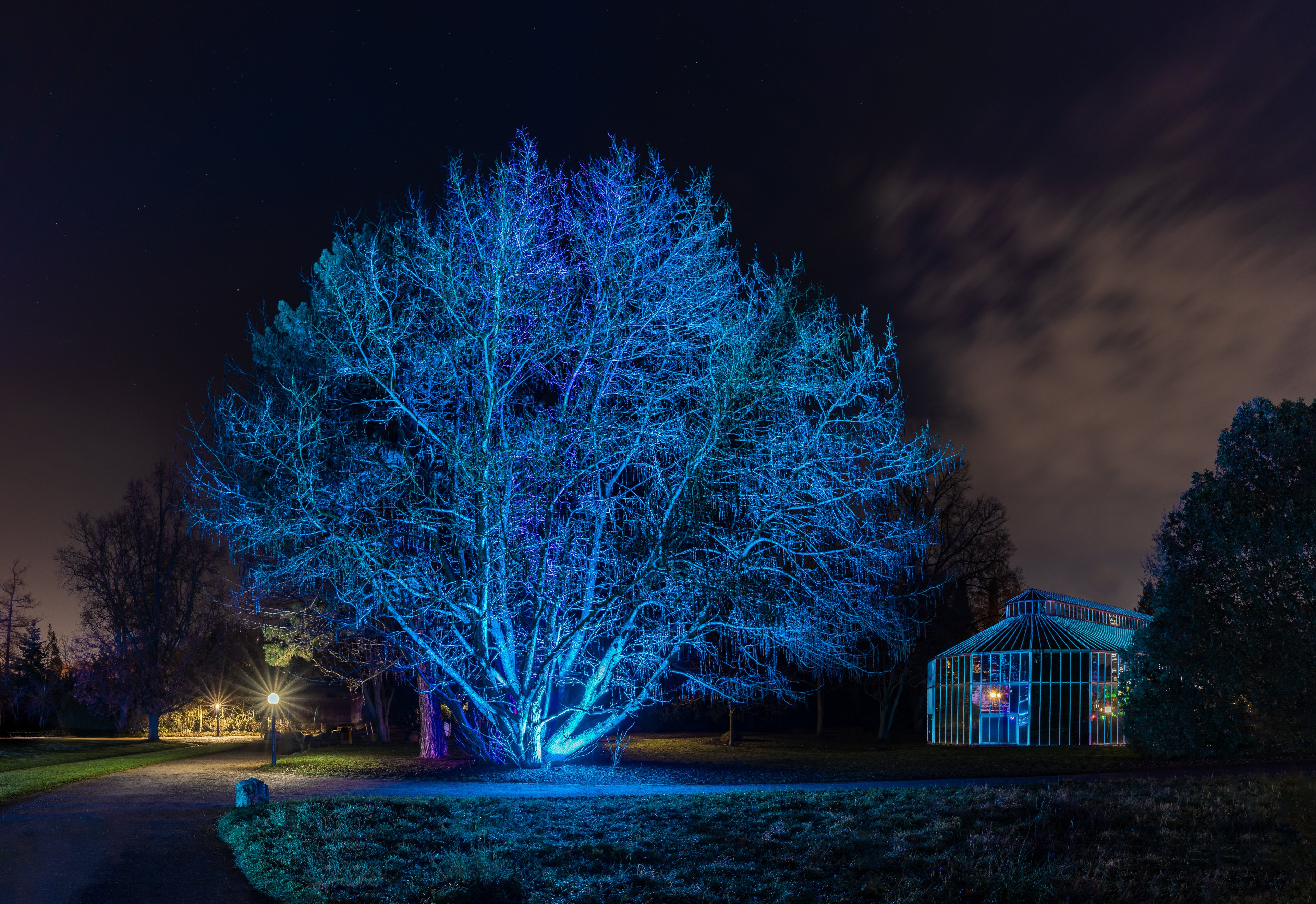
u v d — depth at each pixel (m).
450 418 23.33
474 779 19.72
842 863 10.81
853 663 24.12
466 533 21.44
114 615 48.78
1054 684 32.47
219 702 54.59
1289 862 9.89
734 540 21.61
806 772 20.55
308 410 22.95
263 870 10.70
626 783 18.72
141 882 10.19
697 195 23.16
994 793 14.31
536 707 22.25
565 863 11.12
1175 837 11.02
